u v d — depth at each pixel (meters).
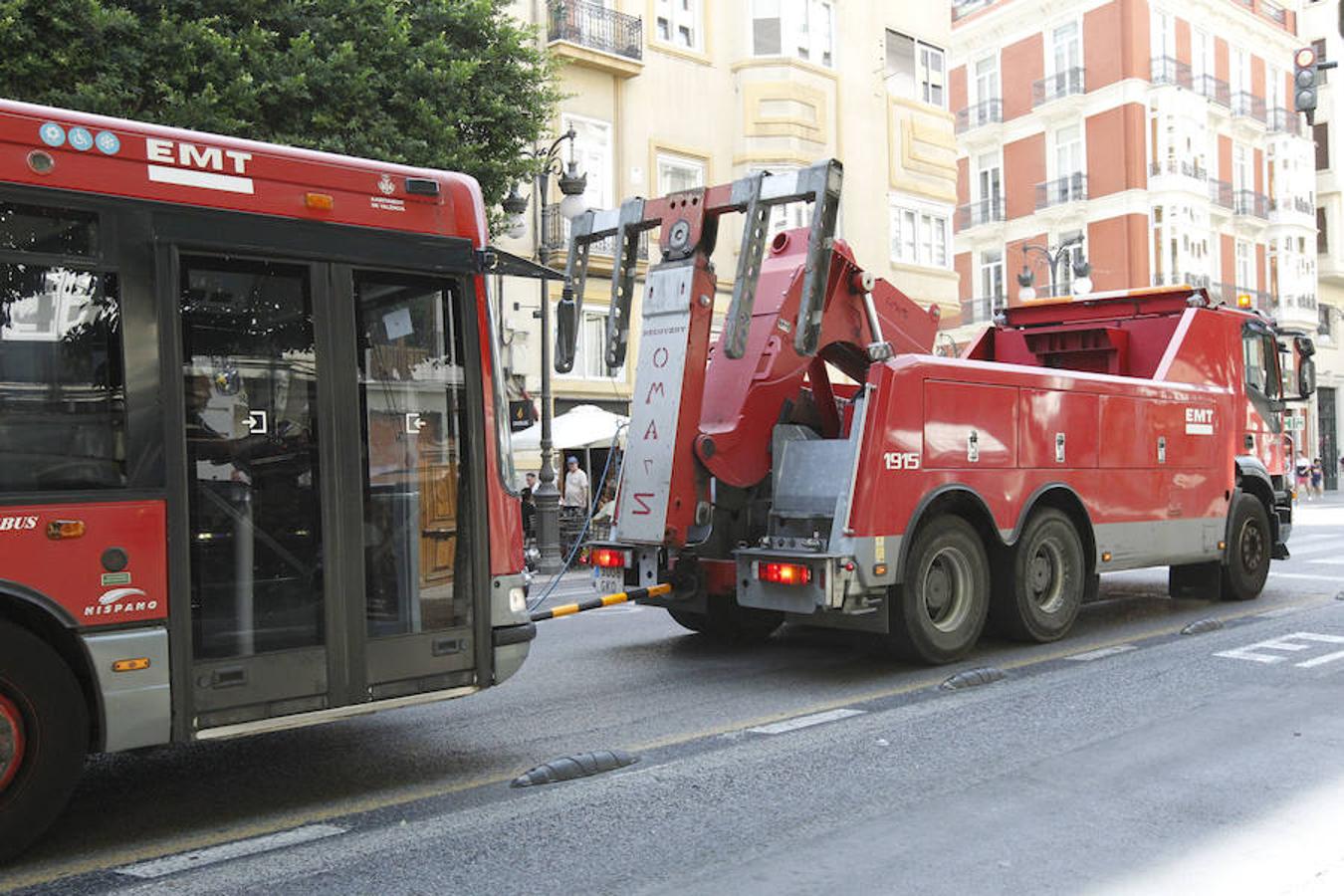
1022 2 42.94
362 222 5.30
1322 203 49.12
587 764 5.66
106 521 4.51
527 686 7.90
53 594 4.39
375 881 4.18
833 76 26.53
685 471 8.02
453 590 5.55
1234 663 8.10
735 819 4.82
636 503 8.21
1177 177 39.34
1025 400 8.71
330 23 13.45
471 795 5.29
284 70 12.86
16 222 4.38
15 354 4.35
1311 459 45.34
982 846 4.41
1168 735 6.12
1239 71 44.44
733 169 25.38
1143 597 11.87
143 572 4.59
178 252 4.76
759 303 8.61
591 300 22.28
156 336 4.67
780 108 25.33
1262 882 3.99
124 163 4.65
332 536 5.12
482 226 5.77
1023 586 8.71
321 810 5.09
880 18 27.89
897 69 28.48
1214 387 10.79
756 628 9.67
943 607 8.25
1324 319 49.19
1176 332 10.52
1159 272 39.47
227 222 4.88
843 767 5.62
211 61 12.40
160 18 12.24
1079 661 8.30
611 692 7.64
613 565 8.36
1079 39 41.16
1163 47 40.47
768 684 7.80
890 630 7.98
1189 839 4.46
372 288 5.34
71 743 4.45
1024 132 43.38
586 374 22.47
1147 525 9.85
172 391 4.70
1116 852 4.32
